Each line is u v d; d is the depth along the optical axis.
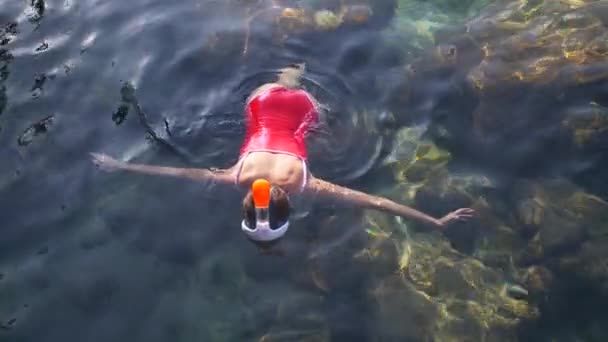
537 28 3.69
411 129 3.29
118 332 2.52
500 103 3.33
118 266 2.71
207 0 3.96
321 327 2.56
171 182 3.00
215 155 3.12
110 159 3.02
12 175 2.99
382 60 3.65
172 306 2.60
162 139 3.18
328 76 3.53
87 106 3.31
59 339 2.49
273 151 2.92
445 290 2.71
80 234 2.80
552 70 3.38
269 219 2.64
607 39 3.49
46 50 3.59
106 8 3.87
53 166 3.04
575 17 3.69
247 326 2.55
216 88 3.43
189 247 2.78
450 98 3.42
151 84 3.43
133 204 2.91
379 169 3.11
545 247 2.83
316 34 3.77
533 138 3.17
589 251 2.78
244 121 3.27
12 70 3.47
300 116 3.11
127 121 3.25
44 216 2.86
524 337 2.60
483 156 3.16
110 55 3.58
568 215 2.89
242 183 2.91
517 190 3.01
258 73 3.51
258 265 2.73
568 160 3.08
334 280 2.69
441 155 3.18
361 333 2.55
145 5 3.91
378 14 3.96
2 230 2.80
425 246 2.85
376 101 3.42
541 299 2.70
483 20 3.90
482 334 2.59
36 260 2.71
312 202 2.91
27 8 3.84
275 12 3.88
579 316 2.64
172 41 3.67
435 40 3.80
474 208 2.96
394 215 2.96
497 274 2.77
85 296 2.61
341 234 2.84
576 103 3.25
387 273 2.74
